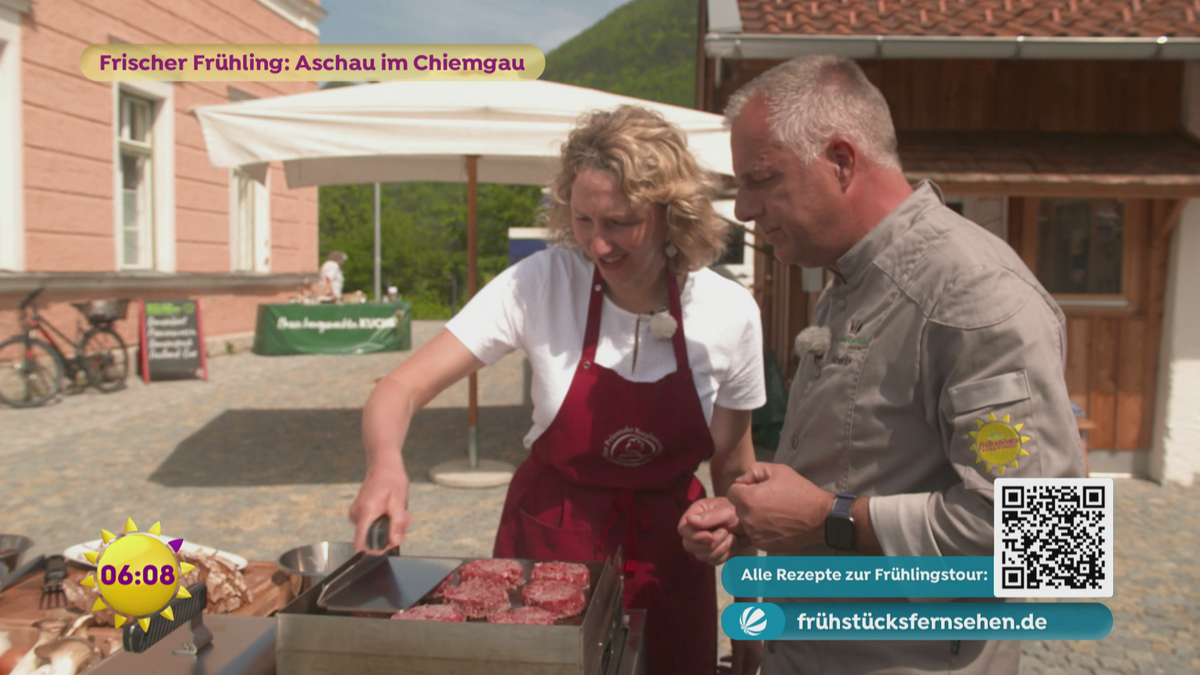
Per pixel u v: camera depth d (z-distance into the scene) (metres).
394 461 1.41
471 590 1.31
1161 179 5.00
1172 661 3.33
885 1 5.90
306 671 1.12
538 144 4.85
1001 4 5.86
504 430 7.83
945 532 1.19
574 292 1.76
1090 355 6.03
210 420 8.07
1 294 8.79
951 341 1.22
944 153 5.42
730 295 1.80
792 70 1.37
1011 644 1.36
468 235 5.99
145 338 10.47
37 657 1.40
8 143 8.91
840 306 1.43
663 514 1.77
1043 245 5.98
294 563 2.07
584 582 1.41
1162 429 5.93
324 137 4.82
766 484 1.32
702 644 1.80
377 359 13.24
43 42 9.33
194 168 12.36
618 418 1.73
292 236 15.48
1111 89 5.88
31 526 4.78
